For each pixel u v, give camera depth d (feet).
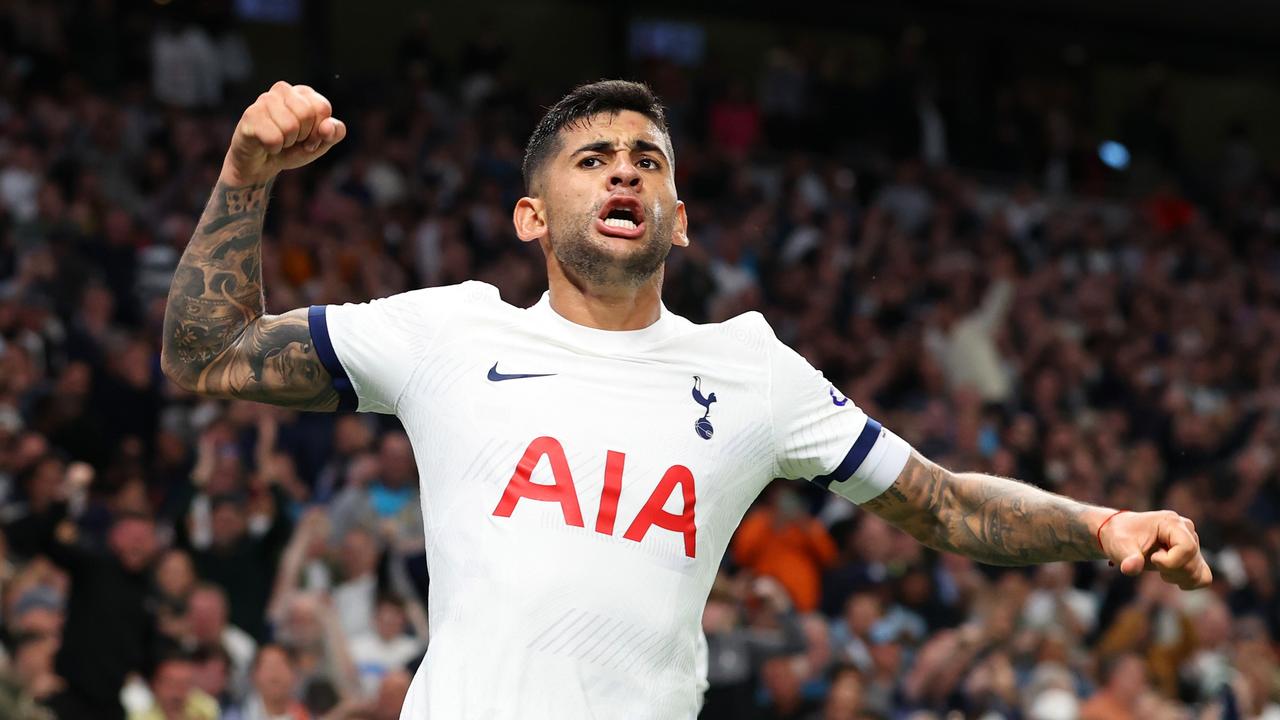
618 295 9.36
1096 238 52.03
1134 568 8.73
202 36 45.16
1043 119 60.44
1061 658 28.12
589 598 8.74
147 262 34.53
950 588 30.45
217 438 27.04
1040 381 41.75
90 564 22.16
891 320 43.32
